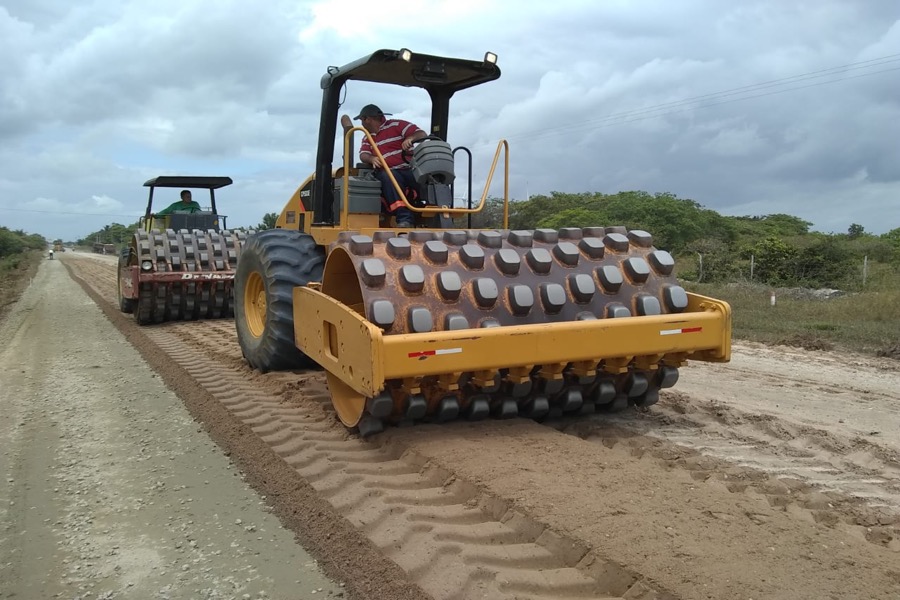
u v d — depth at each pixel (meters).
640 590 2.60
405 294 4.04
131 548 3.38
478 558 2.93
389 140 5.97
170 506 3.86
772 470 4.16
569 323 4.09
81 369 7.68
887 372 7.54
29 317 13.43
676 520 3.10
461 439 4.23
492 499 3.41
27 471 4.42
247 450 4.61
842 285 17.03
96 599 2.94
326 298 4.41
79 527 3.62
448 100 6.69
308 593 2.94
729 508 3.24
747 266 19.70
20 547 3.41
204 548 3.36
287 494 3.87
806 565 2.71
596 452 4.01
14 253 54.81
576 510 3.19
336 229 5.77
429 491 3.66
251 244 6.69
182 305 11.48
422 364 3.73
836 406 5.93
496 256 4.36
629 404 5.25
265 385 6.32
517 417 4.68
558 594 2.69
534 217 30.55
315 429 4.91
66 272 33.19
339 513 3.50
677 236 26.31
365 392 3.77
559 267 4.53
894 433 5.05
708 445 4.61
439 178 5.68
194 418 5.56
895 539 3.20
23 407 6.00
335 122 6.20
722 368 7.74
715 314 4.47
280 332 6.19
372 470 4.00
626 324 4.20
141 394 6.41
